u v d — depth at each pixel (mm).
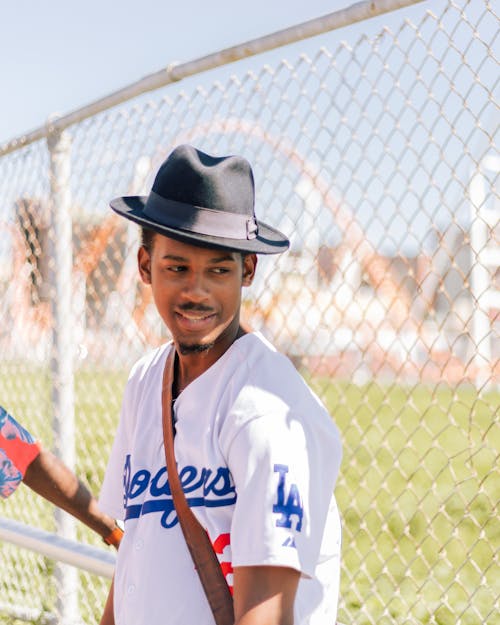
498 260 2855
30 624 4062
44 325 4367
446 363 2662
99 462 4535
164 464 1973
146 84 3350
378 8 2555
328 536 1934
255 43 2924
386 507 5457
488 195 2463
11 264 4492
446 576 4395
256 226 1978
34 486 2578
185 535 1872
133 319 3967
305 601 1886
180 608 1857
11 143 4211
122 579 2004
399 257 2736
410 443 2994
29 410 4664
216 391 1881
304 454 1757
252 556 1699
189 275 1896
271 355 1878
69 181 3932
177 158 1920
